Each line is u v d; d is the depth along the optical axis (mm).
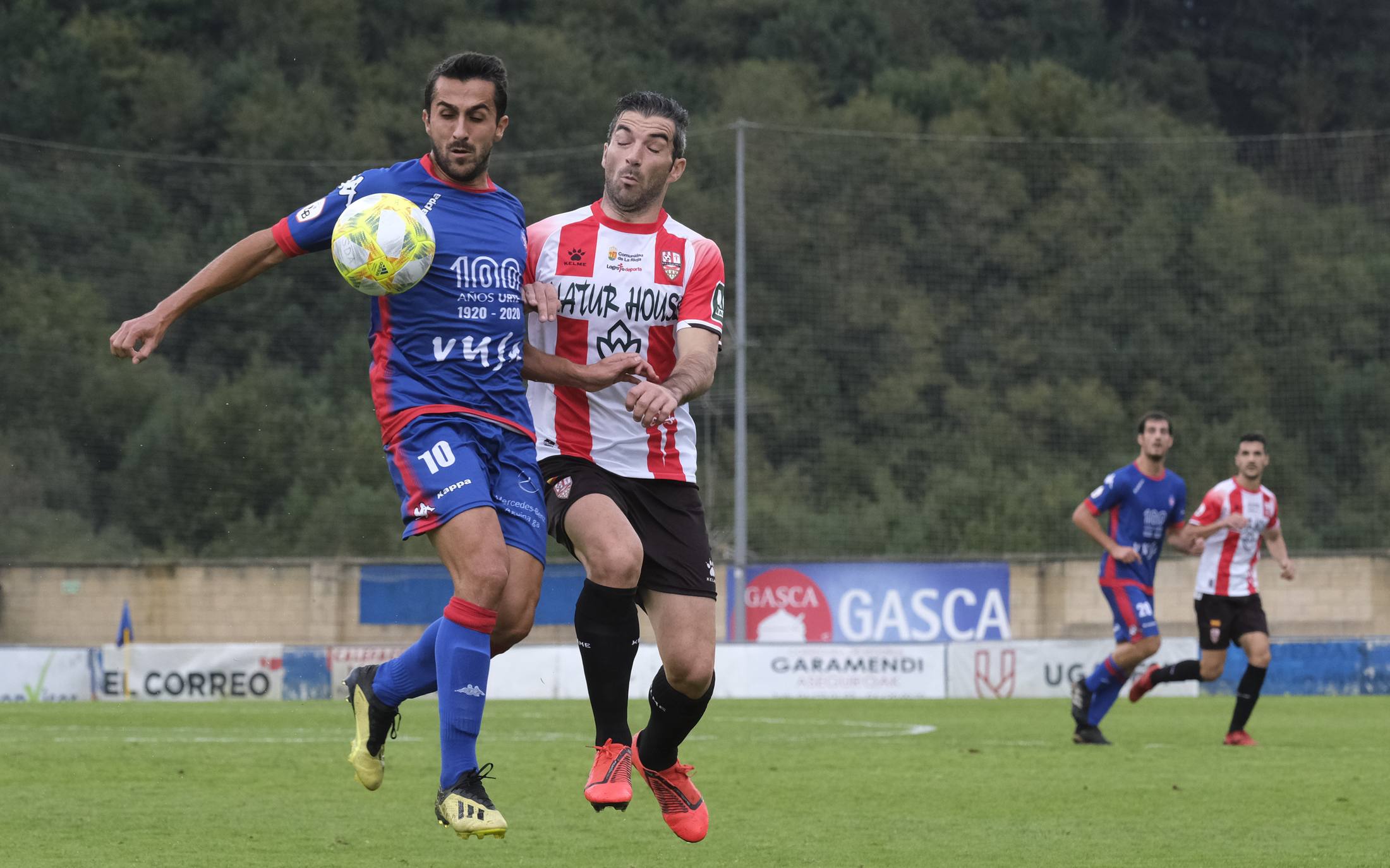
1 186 181625
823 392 187625
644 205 21500
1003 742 44938
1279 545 45750
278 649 79562
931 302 193750
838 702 72125
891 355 190750
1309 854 22828
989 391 190375
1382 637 81062
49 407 173375
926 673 78188
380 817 26500
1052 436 187750
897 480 184125
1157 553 44719
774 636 101125
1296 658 81000
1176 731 50500
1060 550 177625
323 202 19391
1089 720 44906
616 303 21297
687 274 21453
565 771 35188
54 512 167625
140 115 197000
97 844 23125
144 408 176125
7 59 195125
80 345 176250
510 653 78750
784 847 23438
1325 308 191750
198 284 19047
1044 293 196000
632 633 20516
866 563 101125
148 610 120375
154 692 78812
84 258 184125
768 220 192000
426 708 67562
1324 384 188750
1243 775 34594
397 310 19125
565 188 194125
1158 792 31094
